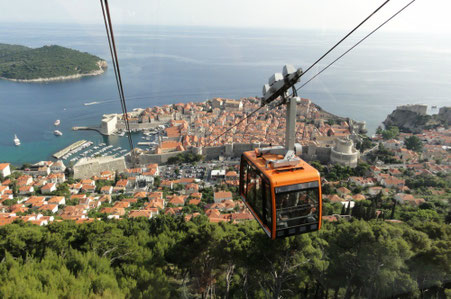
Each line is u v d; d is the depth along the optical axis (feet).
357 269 82.94
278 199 41.91
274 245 82.74
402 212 215.10
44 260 65.31
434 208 226.99
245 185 52.85
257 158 49.49
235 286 86.94
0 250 87.20
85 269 62.54
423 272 77.66
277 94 45.47
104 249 88.79
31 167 423.64
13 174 385.70
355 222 90.48
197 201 286.66
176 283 90.43
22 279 51.21
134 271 72.54
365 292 83.92
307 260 80.89
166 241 98.12
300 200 42.83
